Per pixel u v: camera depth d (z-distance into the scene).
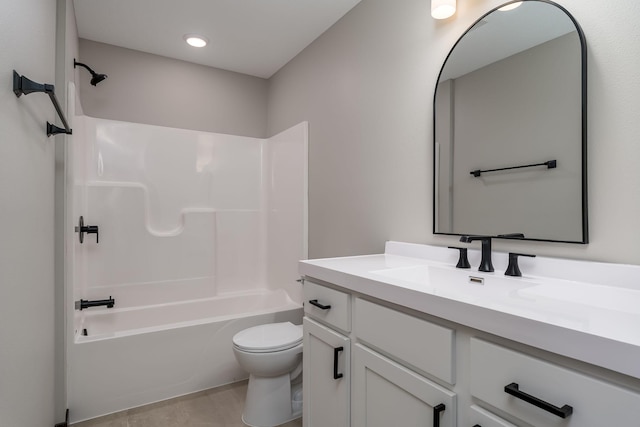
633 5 1.01
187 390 2.16
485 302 0.84
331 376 1.34
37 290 1.26
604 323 0.70
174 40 2.63
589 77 1.10
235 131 3.22
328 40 2.40
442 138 1.56
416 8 1.71
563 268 1.13
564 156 1.15
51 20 1.53
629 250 1.01
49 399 1.56
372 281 1.13
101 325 2.54
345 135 2.20
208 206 3.06
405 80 1.76
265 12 2.23
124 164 2.76
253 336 1.92
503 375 0.78
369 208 1.99
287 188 2.88
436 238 1.59
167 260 2.88
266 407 1.84
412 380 1.00
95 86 2.68
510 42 1.31
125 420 1.88
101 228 2.65
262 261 3.28
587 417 0.64
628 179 1.01
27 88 0.97
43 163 1.35
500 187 1.34
